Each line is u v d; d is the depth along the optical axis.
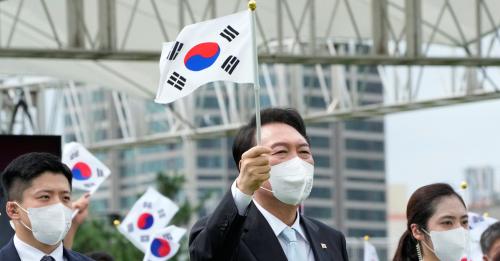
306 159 9.03
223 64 8.97
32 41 31.28
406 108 33.06
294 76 35.03
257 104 8.76
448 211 10.19
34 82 38.84
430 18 29.05
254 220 9.01
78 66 33.59
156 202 14.96
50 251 9.43
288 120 9.12
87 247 41.56
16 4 28.53
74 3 24.41
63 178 9.44
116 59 24.59
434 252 10.25
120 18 29.72
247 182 8.48
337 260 9.22
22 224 9.38
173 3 28.58
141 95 35.78
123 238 41.19
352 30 30.33
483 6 27.30
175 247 14.34
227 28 9.02
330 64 26.19
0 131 38.25
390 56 26.08
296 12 29.11
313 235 9.20
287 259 8.92
